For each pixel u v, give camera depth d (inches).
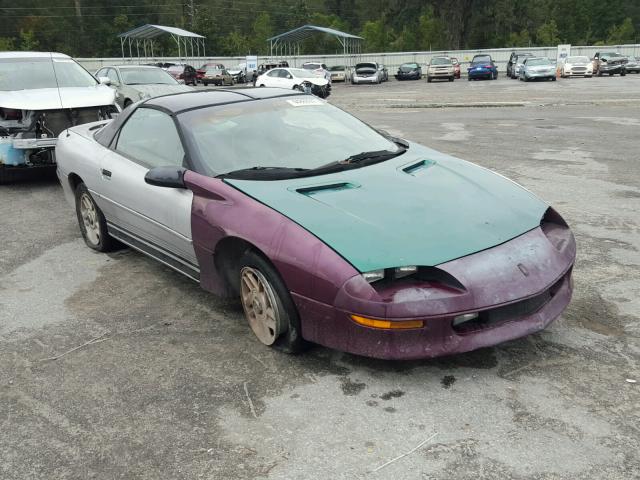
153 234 166.4
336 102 921.5
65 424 111.4
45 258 206.2
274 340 131.1
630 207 244.4
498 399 112.3
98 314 159.8
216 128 160.6
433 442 101.0
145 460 100.3
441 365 124.9
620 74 1567.4
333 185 138.0
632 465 93.4
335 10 4547.2
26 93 322.7
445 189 139.4
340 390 117.8
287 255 120.0
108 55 3801.7
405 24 2603.3
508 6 2488.9
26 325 154.9
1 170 307.7
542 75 1359.5
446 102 812.0
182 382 124.0
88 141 203.3
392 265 112.2
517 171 325.1
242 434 105.8
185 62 2085.4
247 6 4613.7
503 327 116.0
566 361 124.9
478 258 116.5
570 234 138.7
